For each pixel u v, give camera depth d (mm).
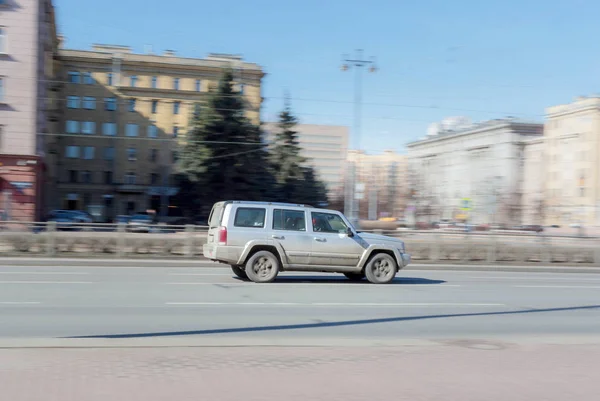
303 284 15406
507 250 24719
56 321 9102
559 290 16141
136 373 5762
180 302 11445
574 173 76938
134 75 71562
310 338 8203
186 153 51156
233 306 11094
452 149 97562
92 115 70688
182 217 55906
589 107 74812
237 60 73750
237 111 51531
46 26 45500
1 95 39531
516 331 9359
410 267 22359
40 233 21188
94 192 71188
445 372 6113
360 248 15742
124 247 21719
